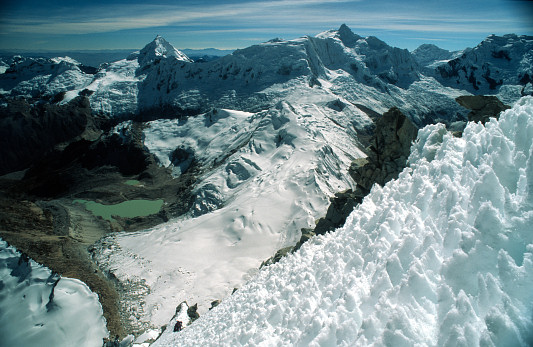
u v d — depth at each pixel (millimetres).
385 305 4242
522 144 4922
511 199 4117
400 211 6754
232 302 14172
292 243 57844
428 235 4844
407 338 3537
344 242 8062
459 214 4652
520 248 3631
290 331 5977
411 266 4363
